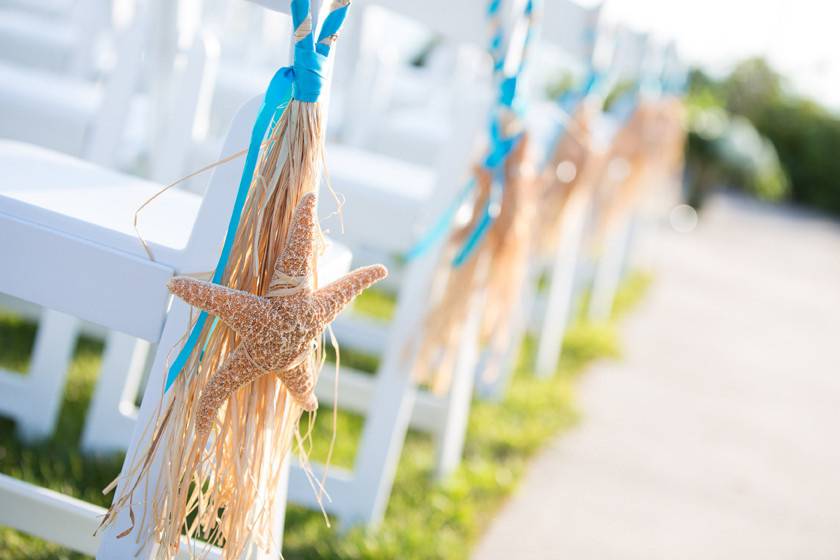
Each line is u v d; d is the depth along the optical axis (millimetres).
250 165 1157
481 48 1856
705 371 4098
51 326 2072
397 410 2014
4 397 2100
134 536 1237
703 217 8266
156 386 1243
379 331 2785
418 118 3391
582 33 2330
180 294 1115
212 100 2738
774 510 2832
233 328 1129
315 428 2508
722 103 10664
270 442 1229
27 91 2250
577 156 2510
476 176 1897
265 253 1184
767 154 8258
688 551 2428
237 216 1161
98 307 1244
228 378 1137
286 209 1174
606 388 3539
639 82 3674
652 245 6766
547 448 2844
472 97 1978
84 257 1238
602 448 2961
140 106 2730
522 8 1839
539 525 2361
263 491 1260
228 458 1217
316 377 1234
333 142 3146
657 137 3684
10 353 2467
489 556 2141
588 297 4703
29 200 1261
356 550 1973
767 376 4270
